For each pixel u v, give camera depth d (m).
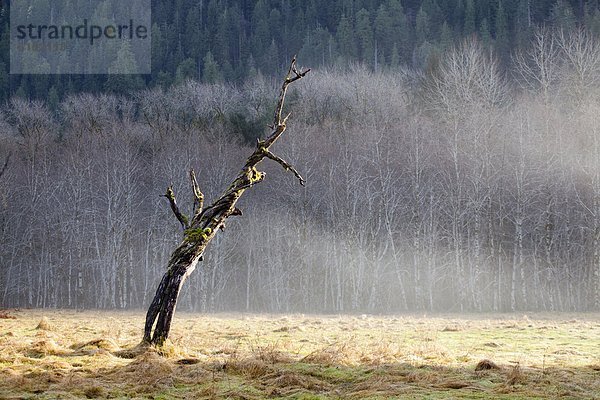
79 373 11.28
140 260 65.94
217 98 96.62
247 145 68.25
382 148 62.66
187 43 137.38
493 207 60.59
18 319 32.59
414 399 8.98
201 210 15.34
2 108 104.56
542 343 18.05
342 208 58.97
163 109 92.69
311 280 58.06
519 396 9.22
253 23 145.25
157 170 64.62
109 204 60.50
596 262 50.59
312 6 145.88
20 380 10.28
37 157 72.25
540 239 57.22
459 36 112.94
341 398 9.43
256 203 62.16
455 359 13.28
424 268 58.31
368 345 16.33
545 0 118.38
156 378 10.74
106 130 77.06
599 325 27.30
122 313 45.12
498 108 67.88
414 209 55.88
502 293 58.00
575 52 68.06
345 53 124.25
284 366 12.05
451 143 58.56
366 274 58.59
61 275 64.50
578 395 9.30
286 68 127.06
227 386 10.32
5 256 66.06
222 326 25.80
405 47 123.94
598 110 57.56
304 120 74.88
